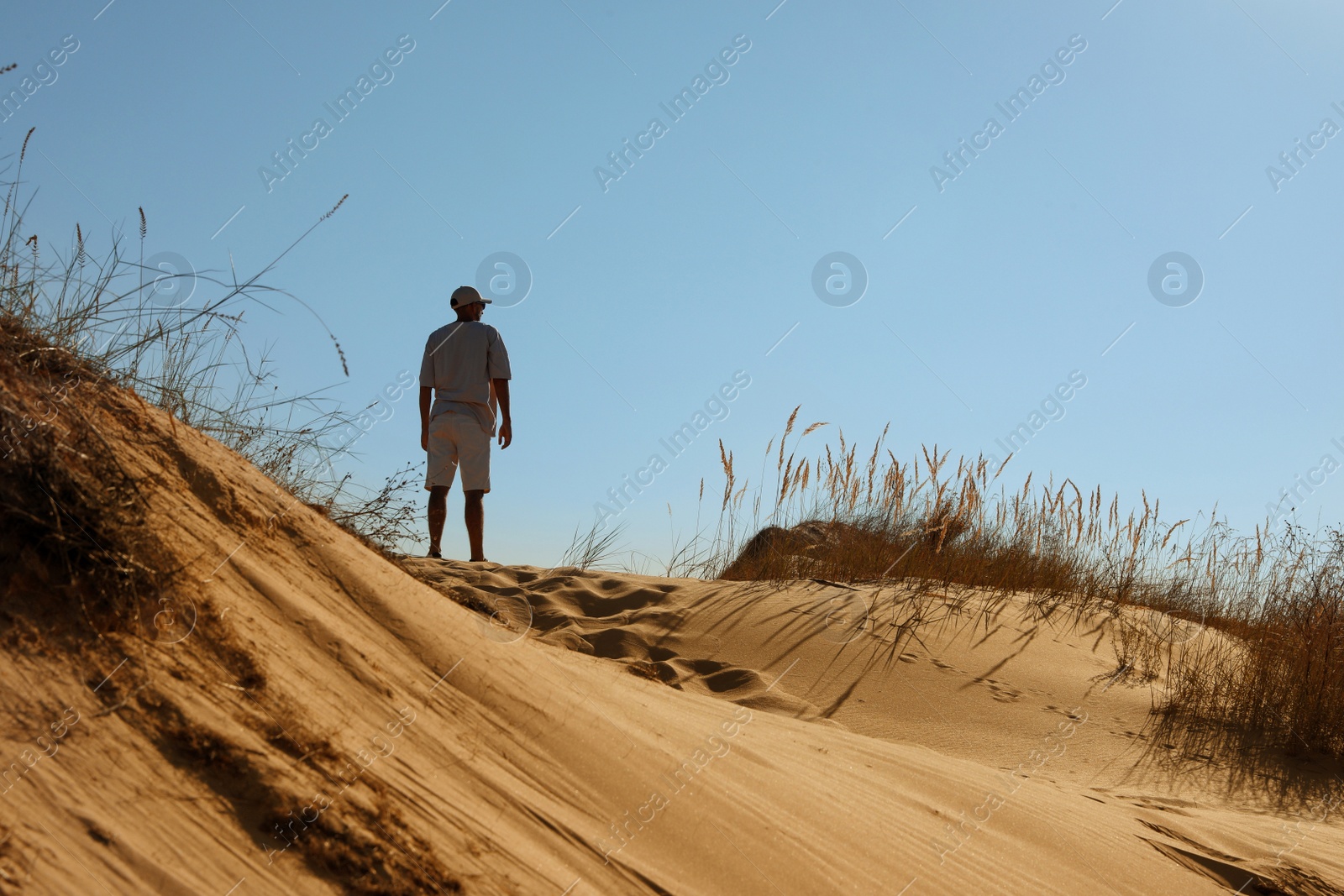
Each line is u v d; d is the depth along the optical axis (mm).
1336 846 4137
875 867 2598
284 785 1656
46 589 1697
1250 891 3459
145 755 1549
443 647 2533
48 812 1358
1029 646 6285
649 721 3043
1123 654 6410
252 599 2129
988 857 3012
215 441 2758
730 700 4844
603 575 6539
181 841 1444
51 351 2217
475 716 2328
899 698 5227
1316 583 6258
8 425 1824
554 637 5121
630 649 5258
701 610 5980
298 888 1490
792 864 2404
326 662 2119
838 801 3037
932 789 3637
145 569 1838
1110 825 3779
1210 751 5242
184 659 1793
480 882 1715
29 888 1230
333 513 3488
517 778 2178
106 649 1691
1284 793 4852
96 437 2041
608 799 2289
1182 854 3666
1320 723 5445
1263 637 6387
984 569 7762
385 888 1569
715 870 2207
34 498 1754
